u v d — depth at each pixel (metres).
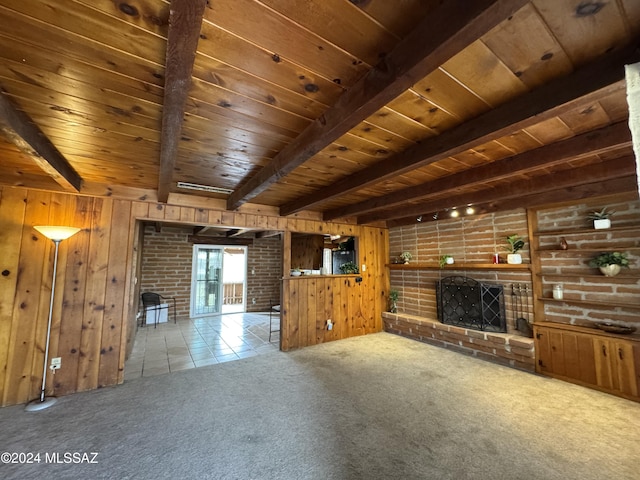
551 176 2.71
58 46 1.12
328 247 7.80
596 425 2.29
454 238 4.64
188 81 1.14
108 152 2.22
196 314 7.14
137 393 2.88
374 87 1.23
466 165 2.50
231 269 8.59
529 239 3.68
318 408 2.58
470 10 0.85
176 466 1.83
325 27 1.04
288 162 2.03
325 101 1.52
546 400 2.72
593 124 1.74
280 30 1.05
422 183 3.09
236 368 3.60
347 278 5.16
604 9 0.94
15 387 2.66
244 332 5.53
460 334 4.20
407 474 1.77
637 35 1.07
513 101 1.48
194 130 1.84
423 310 5.11
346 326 5.07
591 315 3.20
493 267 3.88
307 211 4.70
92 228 3.10
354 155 2.29
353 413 2.49
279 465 1.84
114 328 3.12
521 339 3.54
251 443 2.07
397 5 0.95
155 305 6.26
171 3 0.78
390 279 5.78
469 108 1.58
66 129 1.82
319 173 2.75
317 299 4.77
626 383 2.74
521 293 3.78
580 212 3.35
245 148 2.13
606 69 1.16
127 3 0.93
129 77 1.31
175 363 3.79
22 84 1.36
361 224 5.31
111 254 3.17
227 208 3.85
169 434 2.18
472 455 1.94
